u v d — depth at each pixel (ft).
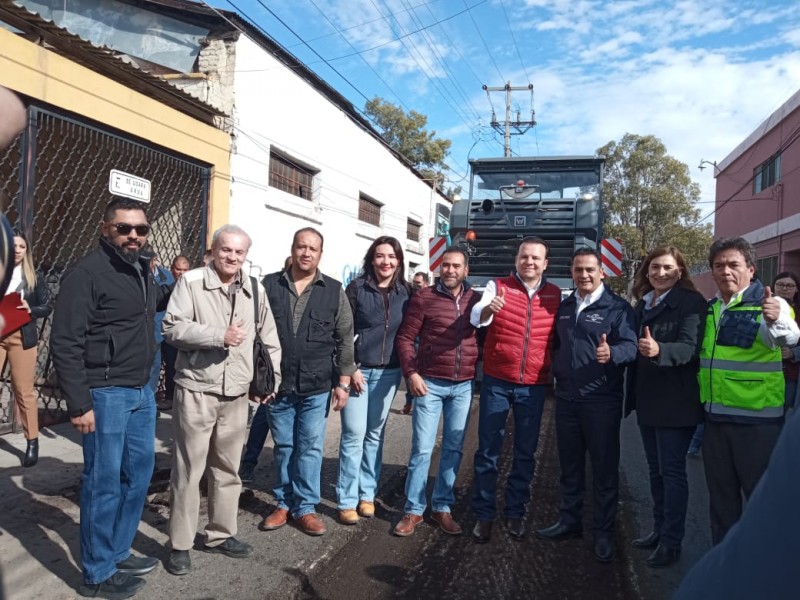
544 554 12.66
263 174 32.78
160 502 14.24
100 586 10.02
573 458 13.25
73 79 20.51
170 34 30.27
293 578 10.94
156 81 24.03
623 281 81.10
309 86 37.65
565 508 13.37
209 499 11.68
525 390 13.28
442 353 13.52
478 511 13.35
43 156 24.14
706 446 11.21
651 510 15.14
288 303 12.92
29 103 19.19
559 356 13.10
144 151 24.66
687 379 11.76
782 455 3.05
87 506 9.83
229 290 11.25
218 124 29.19
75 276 9.51
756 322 10.68
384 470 17.81
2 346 15.35
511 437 22.49
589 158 31.76
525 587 11.21
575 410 12.89
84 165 25.36
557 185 32.12
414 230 66.13
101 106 21.79
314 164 39.11
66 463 16.47
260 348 11.63
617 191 104.83
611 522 12.39
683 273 12.53
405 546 12.87
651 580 11.35
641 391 12.39
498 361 13.28
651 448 13.03
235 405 11.33
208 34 29.91
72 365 9.37
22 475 15.31
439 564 12.07
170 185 27.02
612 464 12.47
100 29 31.01
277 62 33.63
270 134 33.35
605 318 12.58
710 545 13.01
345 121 43.78
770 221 62.95
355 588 11.00
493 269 31.24
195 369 10.80
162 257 26.78
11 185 20.10
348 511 13.75
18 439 18.37
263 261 33.35
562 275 30.32
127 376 10.03
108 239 10.05
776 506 2.95
